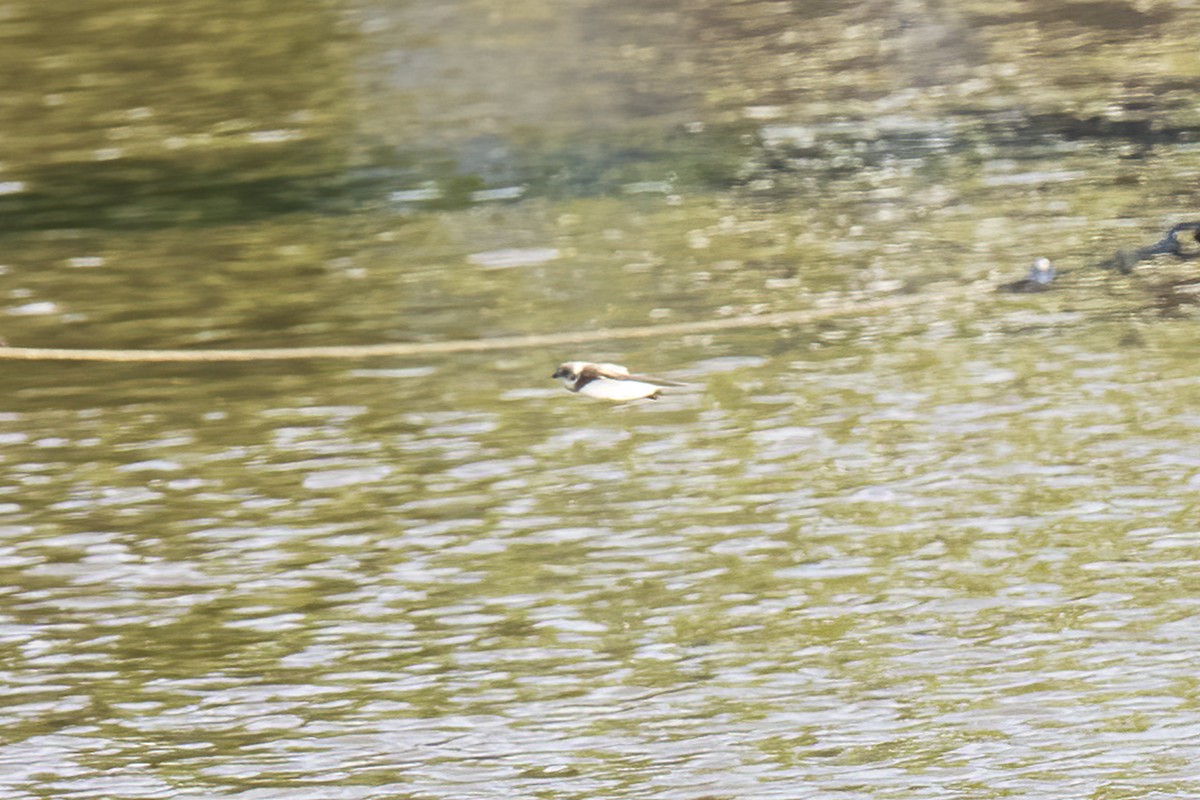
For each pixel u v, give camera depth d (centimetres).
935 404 1463
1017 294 1662
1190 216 1839
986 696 1086
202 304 1762
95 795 1033
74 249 1950
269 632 1199
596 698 1109
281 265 1869
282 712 1109
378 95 2603
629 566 1257
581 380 1230
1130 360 1512
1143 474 1334
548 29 3019
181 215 2062
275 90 2658
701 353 1587
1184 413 1416
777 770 1026
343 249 1912
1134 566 1215
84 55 2925
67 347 1662
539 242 1905
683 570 1247
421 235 1952
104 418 1516
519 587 1238
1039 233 1825
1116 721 1052
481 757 1054
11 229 2038
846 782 1010
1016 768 1014
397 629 1196
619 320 1669
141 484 1402
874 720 1069
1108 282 1678
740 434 1434
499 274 1811
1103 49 2631
